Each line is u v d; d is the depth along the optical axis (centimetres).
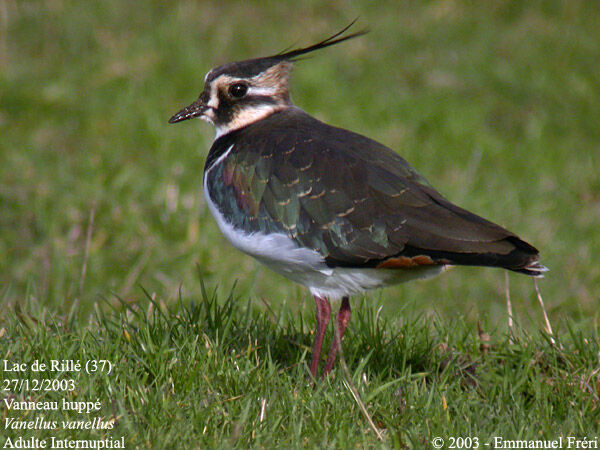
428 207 846
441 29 2070
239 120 992
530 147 1778
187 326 964
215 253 1386
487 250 812
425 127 1788
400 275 877
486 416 834
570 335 1003
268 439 767
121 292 1293
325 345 992
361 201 854
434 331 1043
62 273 1316
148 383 879
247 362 887
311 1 2145
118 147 1619
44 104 1714
